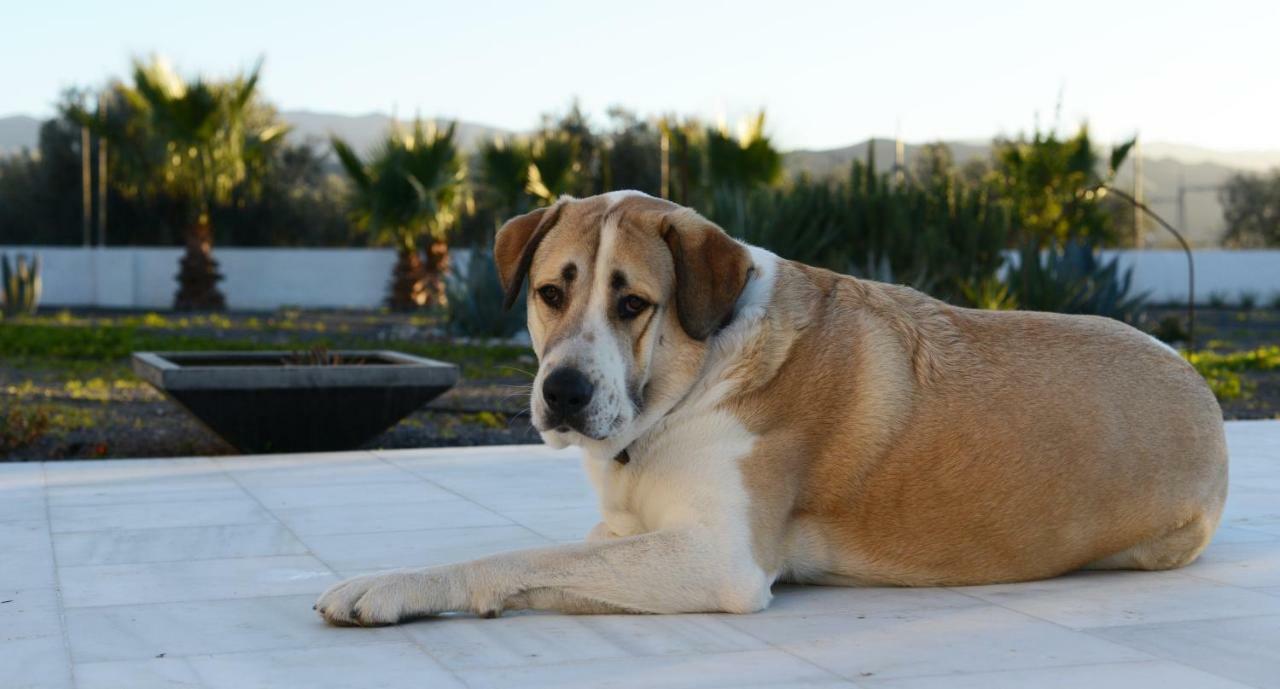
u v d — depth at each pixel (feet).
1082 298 50.80
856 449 11.94
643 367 11.07
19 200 129.29
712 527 11.21
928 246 50.01
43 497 18.28
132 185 90.84
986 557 12.28
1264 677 9.26
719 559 11.15
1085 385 12.48
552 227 11.67
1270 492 18.98
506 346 56.90
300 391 23.63
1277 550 14.35
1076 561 12.74
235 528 15.81
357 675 9.32
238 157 87.61
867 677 9.27
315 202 133.28
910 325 12.44
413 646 10.15
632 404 10.93
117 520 16.35
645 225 11.19
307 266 101.91
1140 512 12.63
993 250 52.70
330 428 24.26
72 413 30.53
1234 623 10.94
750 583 11.21
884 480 12.00
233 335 63.36
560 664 9.62
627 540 11.19
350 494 18.69
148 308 96.32
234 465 22.03
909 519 12.05
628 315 10.99
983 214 53.26
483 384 41.11
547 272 11.27
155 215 126.93
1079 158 81.97
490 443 27.14
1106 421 12.42
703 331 11.12
